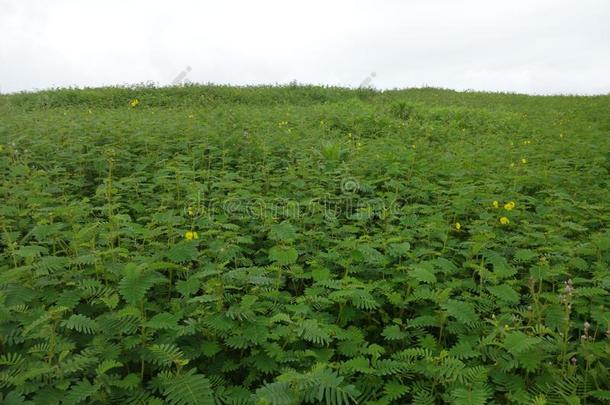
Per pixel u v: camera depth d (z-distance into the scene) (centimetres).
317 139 876
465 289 388
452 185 632
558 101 2094
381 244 437
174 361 263
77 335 313
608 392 267
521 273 428
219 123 934
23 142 751
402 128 1128
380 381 294
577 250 417
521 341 278
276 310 338
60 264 354
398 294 356
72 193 621
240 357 313
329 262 432
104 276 358
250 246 483
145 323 294
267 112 1247
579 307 359
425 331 344
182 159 670
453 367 275
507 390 280
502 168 742
